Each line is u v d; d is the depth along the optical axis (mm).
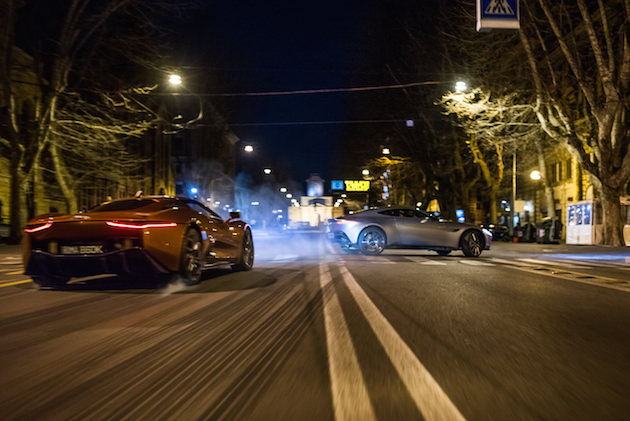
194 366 3416
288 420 2535
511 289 7121
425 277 8562
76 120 25516
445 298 6254
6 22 21219
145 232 6512
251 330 4488
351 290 6945
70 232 6527
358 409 2670
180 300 6113
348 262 11875
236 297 6344
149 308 5566
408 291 6859
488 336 4273
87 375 3225
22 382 3092
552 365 3455
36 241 6660
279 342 4062
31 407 2697
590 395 2887
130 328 4562
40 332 4406
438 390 2959
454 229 14148
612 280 8336
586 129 27859
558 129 23375
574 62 21266
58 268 6641
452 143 36312
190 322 4824
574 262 12578
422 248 14242
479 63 25859
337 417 2570
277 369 3352
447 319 4965
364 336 4262
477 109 23531
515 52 23984
